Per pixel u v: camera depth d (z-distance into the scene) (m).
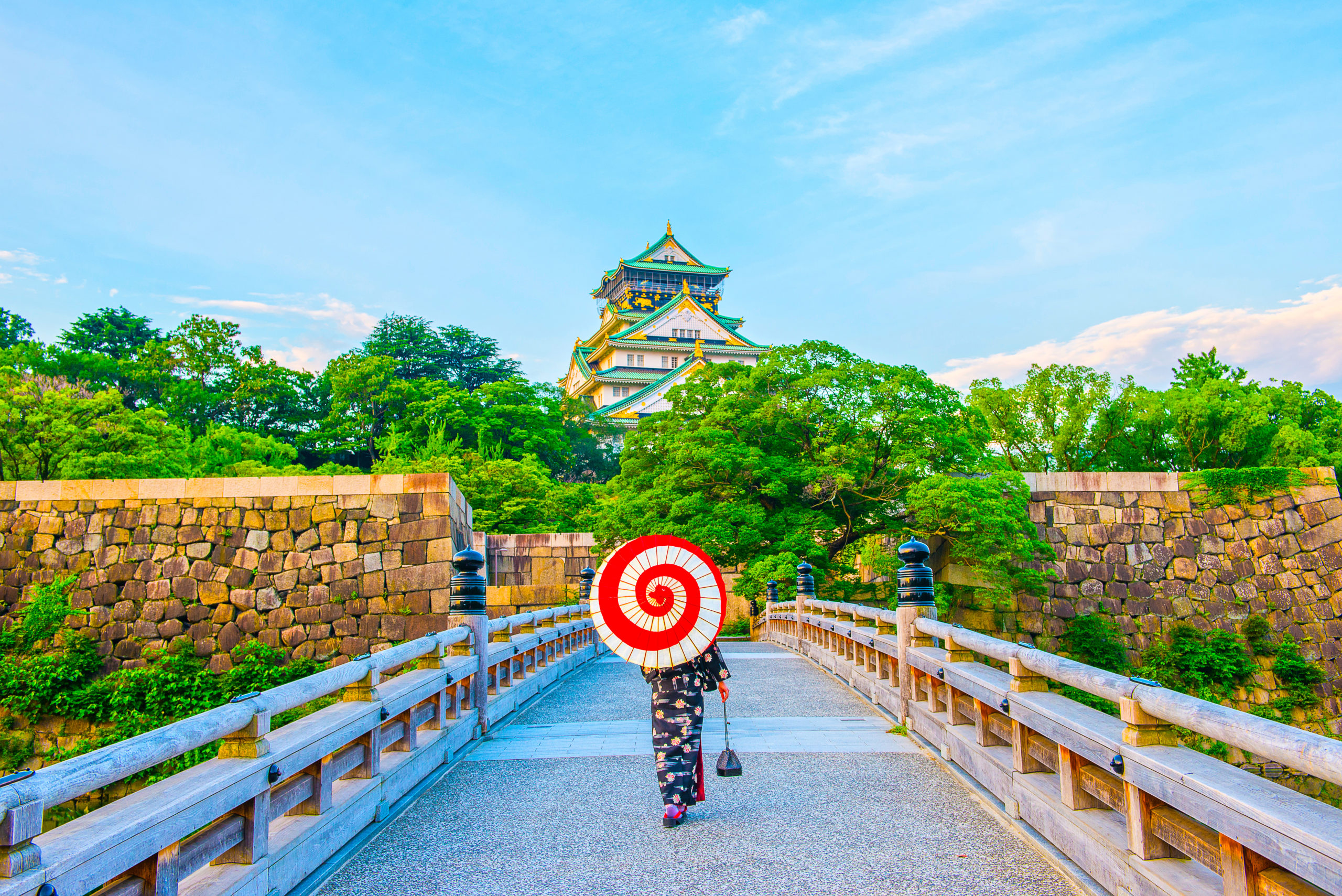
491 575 25.09
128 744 2.49
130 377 45.69
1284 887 2.27
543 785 5.29
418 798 4.99
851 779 5.29
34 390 22.69
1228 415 23.44
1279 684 19.12
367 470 47.94
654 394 63.06
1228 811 2.39
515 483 29.22
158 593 15.18
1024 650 4.25
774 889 3.48
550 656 10.92
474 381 65.12
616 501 23.73
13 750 13.53
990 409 26.97
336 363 49.72
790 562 18.38
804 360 21.42
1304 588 19.91
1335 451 26.00
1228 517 20.83
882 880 3.56
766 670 11.41
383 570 15.26
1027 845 3.98
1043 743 4.15
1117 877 3.15
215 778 2.91
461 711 6.63
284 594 15.19
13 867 1.97
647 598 4.36
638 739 6.81
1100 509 21.22
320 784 3.87
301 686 3.68
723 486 21.06
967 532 18.88
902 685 6.95
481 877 3.70
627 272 77.81
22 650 14.69
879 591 22.33
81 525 15.53
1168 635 20.27
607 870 3.75
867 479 20.47
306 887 3.57
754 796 4.93
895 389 19.81
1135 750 3.01
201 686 14.23
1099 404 25.56
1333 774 1.97
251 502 15.64
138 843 2.43
